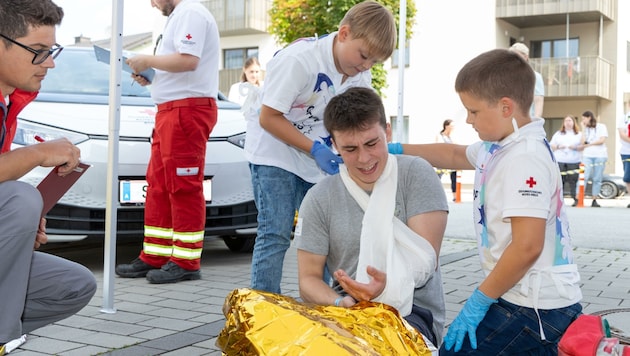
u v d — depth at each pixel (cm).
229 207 570
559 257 252
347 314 229
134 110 577
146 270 536
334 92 352
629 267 616
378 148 256
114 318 411
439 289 278
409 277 247
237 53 2931
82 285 279
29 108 531
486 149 272
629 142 1384
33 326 281
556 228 251
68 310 282
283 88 337
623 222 1054
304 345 208
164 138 498
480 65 251
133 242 722
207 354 343
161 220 529
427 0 2442
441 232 266
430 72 2445
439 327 272
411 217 265
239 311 223
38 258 274
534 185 239
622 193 1784
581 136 1524
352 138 252
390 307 236
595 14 2470
